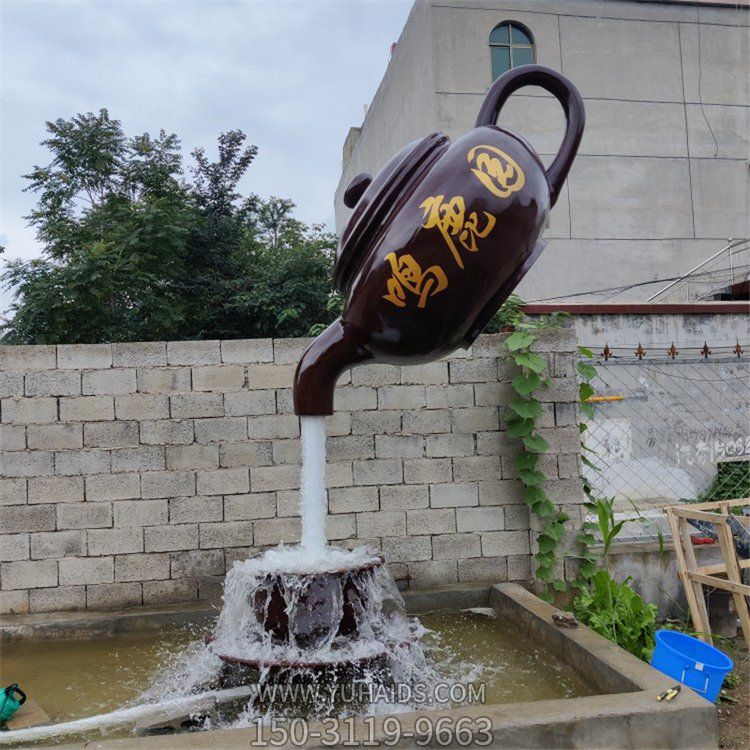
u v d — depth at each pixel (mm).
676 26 11820
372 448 4297
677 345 8422
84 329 9711
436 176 2387
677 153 11727
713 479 6996
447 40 10789
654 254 11531
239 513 4164
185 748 2168
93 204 11695
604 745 2320
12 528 4000
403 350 2496
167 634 3863
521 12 11125
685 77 11820
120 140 11906
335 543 4246
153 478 4113
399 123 12312
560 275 11227
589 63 11461
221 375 4191
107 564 4055
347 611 2779
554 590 4254
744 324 8594
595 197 11422
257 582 2797
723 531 3764
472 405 4375
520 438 4383
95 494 4066
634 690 2637
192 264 11969
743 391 7359
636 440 7113
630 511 5551
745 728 3191
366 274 2463
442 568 4316
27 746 2520
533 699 2869
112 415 4098
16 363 4039
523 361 4133
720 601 4320
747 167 11945
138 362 4133
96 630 3822
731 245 11133
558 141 11172
